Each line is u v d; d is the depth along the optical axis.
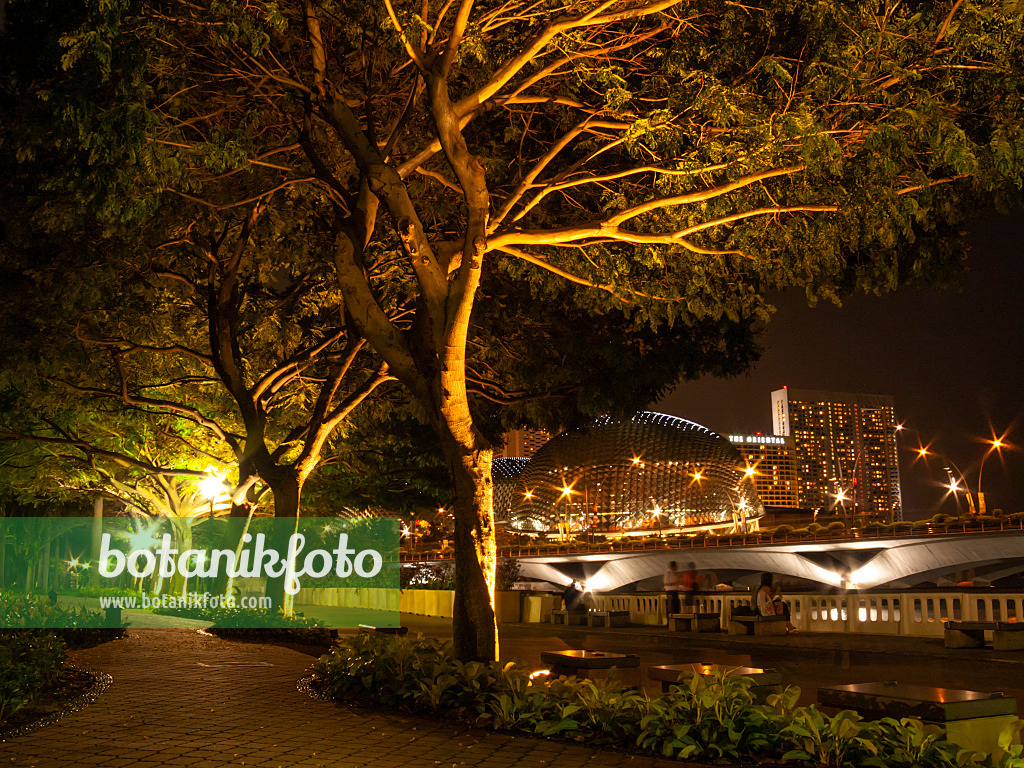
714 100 10.61
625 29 11.98
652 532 164.62
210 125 14.93
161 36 12.02
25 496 38.50
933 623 18.09
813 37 10.58
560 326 19.12
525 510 177.12
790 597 21.97
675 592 25.16
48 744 7.05
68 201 13.63
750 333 19.05
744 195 12.02
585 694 7.64
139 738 7.31
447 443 10.76
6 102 13.17
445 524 80.56
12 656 9.37
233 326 19.62
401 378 11.91
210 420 21.80
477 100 10.84
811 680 11.48
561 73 12.26
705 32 11.71
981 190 11.64
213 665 12.60
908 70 10.05
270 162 15.55
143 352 21.30
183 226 17.67
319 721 8.09
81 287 15.38
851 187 10.72
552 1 11.16
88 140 10.03
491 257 18.03
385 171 11.46
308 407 25.16
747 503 168.12
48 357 17.53
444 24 11.63
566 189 15.23
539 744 7.07
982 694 6.41
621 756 6.61
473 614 10.28
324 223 19.31
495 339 19.92
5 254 15.84
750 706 6.68
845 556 86.19
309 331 22.52
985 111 10.55
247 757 6.61
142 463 24.56
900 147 9.40
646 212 12.95
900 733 5.79
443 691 8.53
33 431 26.75
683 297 14.27
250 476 21.52
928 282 13.86
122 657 13.66
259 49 10.51
